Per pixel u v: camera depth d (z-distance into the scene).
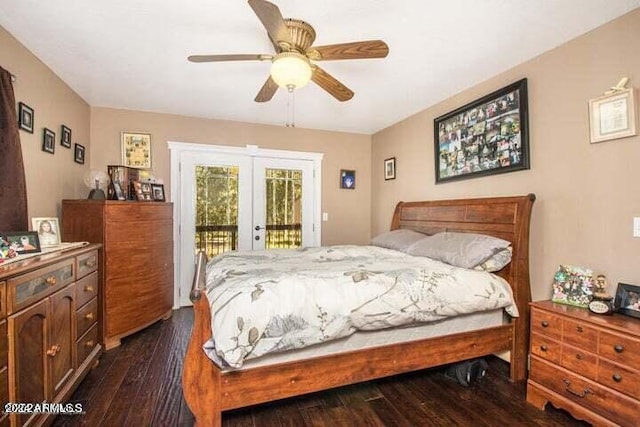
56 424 1.70
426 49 2.22
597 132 1.93
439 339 1.98
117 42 2.16
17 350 1.35
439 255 2.47
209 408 1.50
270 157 4.18
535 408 1.89
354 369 1.76
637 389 1.46
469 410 1.86
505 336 2.17
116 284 2.68
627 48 1.81
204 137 3.88
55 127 2.65
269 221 4.18
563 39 2.10
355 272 1.95
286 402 1.93
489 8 1.78
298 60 1.68
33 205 2.32
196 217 3.86
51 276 1.66
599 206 1.94
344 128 4.36
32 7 1.79
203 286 1.75
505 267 2.30
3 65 1.99
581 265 2.03
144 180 3.36
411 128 3.75
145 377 2.19
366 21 1.90
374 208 4.56
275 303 1.58
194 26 1.97
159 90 3.02
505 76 2.56
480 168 2.76
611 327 1.56
